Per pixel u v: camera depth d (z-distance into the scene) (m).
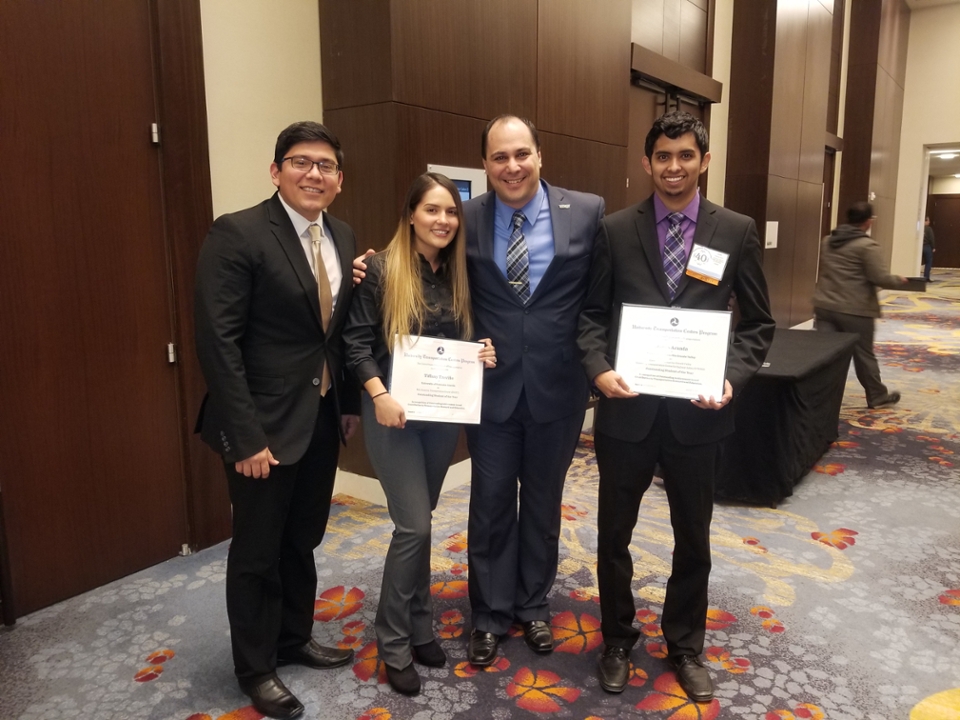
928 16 13.82
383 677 2.19
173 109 2.78
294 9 3.26
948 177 24.38
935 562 2.96
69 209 2.55
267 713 2.00
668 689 2.12
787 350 4.13
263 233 1.88
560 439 2.26
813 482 3.94
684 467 2.00
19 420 2.49
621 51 4.73
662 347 1.92
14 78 2.37
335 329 2.04
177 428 2.97
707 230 1.92
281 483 1.96
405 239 2.06
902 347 8.19
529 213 2.17
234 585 1.98
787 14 7.18
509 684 2.15
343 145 3.36
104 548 2.77
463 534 3.24
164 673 2.22
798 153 7.98
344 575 2.84
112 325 2.71
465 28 3.47
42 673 2.21
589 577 2.83
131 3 2.65
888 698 2.08
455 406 2.06
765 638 2.39
